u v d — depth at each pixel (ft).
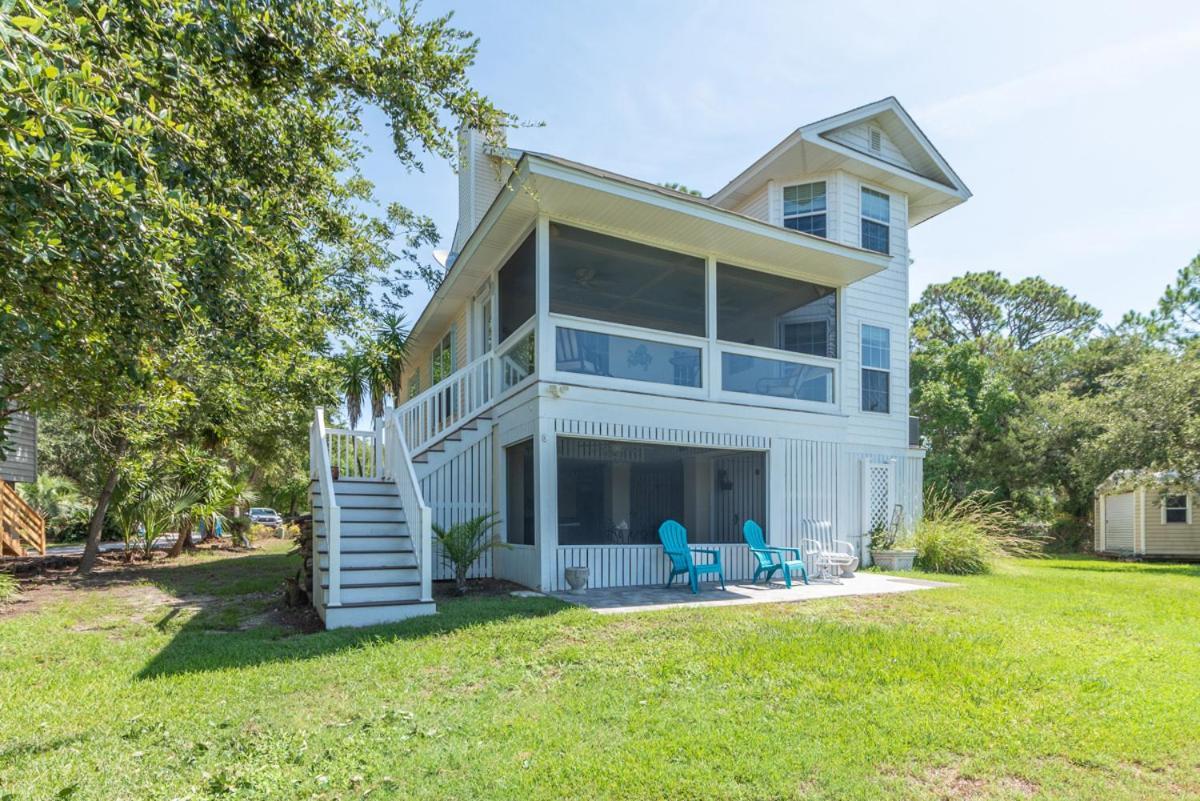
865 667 15.30
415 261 54.70
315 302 20.57
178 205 10.16
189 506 46.21
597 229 28.07
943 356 79.10
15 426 46.34
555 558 25.91
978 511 42.57
